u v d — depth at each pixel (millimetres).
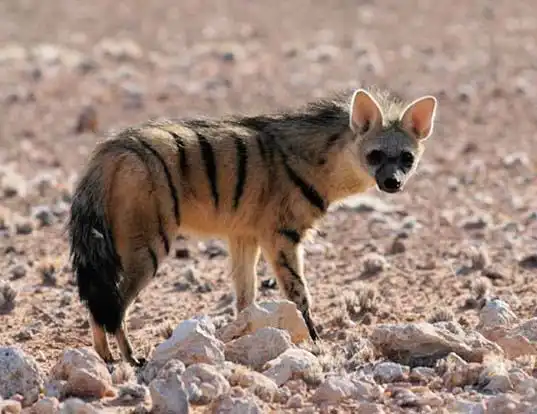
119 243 26375
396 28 96625
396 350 24688
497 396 21641
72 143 57031
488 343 24641
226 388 22250
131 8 111500
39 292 32969
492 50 83938
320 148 28969
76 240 25938
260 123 29141
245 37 93562
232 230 28625
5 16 104188
